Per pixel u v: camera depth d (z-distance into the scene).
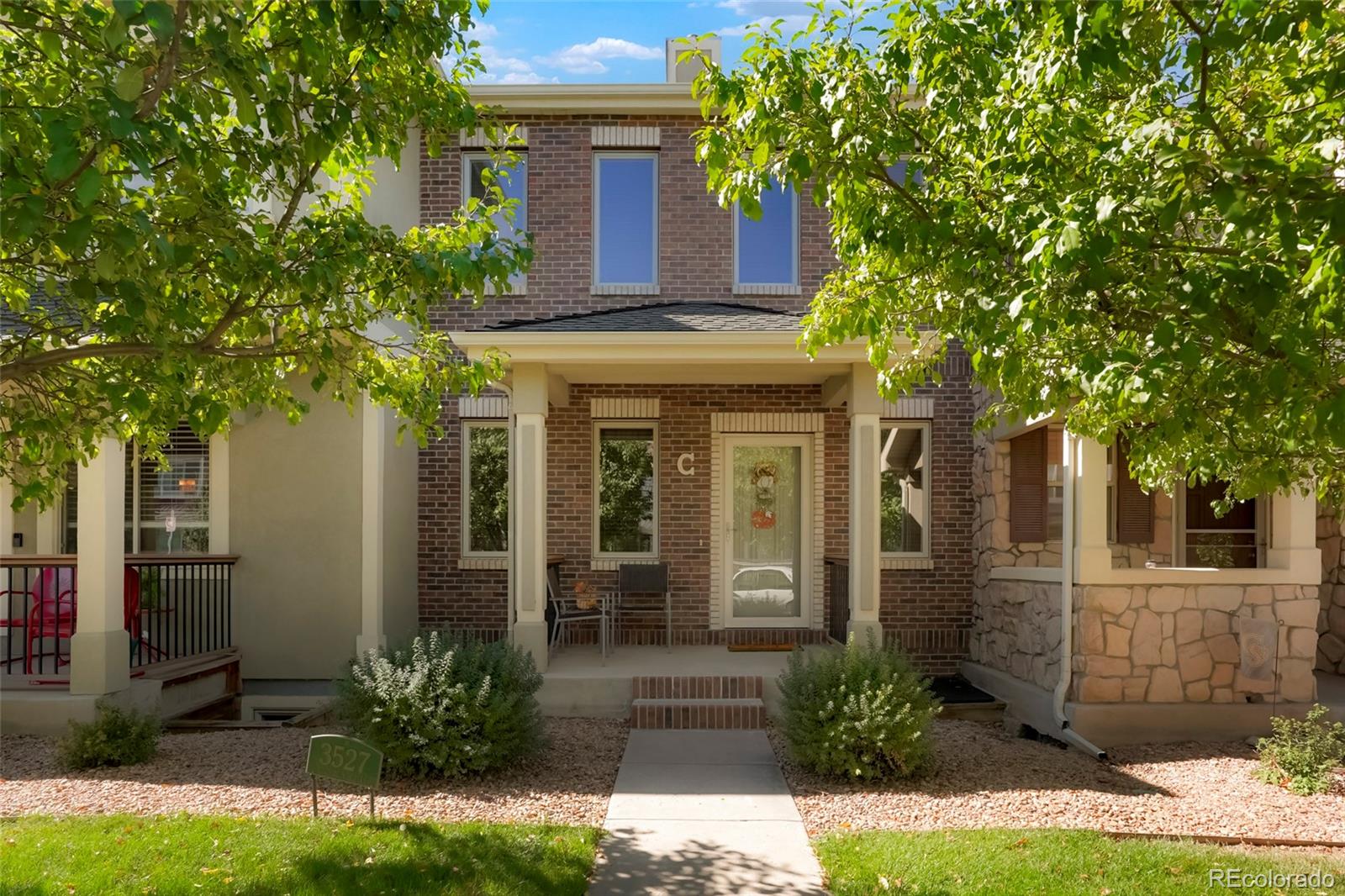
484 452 12.64
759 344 9.68
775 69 4.62
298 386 11.46
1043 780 7.51
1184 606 9.28
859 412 9.96
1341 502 5.90
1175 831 6.23
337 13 4.71
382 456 11.02
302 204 10.83
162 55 3.88
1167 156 3.22
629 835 6.17
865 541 9.91
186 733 9.13
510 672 7.73
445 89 5.76
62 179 3.53
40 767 7.73
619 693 9.79
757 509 12.52
